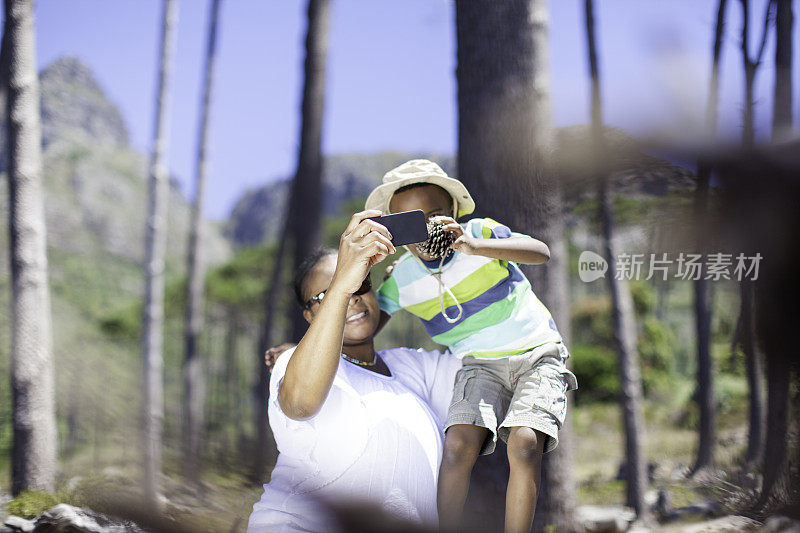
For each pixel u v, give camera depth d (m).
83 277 46.53
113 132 79.38
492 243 1.80
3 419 5.25
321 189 9.96
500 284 1.93
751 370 5.41
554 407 1.80
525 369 1.87
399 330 15.48
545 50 3.05
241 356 27.16
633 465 7.35
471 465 1.81
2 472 5.03
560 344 1.92
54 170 65.69
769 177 3.48
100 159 72.06
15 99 5.55
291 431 1.60
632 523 6.31
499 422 1.86
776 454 3.40
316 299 1.82
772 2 4.12
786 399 3.43
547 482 3.28
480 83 2.96
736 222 3.56
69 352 10.49
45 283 5.54
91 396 8.26
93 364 10.13
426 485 1.73
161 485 2.37
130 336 27.36
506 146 2.92
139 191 72.38
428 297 1.97
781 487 3.39
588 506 7.79
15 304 5.32
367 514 1.62
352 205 18.95
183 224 66.06
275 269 14.09
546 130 3.00
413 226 1.51
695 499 5.79
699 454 8.47
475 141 2.96
